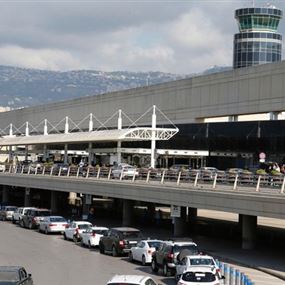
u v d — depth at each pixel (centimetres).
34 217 14625
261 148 18862
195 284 6091
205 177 11738
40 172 18250
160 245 8700
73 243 12119
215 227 13975
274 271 8150
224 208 9969
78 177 15675
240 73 19675
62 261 9669
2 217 16812
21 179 18650
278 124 18300
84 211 15738
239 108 19662
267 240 11594
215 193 10188
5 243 11944
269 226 13838
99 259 9894
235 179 10212
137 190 12631
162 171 13038
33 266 9150
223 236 12400
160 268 8425
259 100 18812
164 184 11912
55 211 17788
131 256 9688
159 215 14850
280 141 18175
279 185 9994
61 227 13600
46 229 13700
